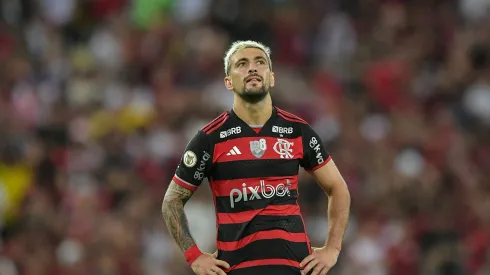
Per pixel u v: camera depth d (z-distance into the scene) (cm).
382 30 6700
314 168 2405
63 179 5112
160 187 5144
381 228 4919
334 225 2394
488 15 6738
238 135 2341
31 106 5697
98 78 6053
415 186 5150
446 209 5097
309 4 6856
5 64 6003
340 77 6359
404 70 6312
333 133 5616
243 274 2302
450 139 5616
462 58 6366
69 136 5500
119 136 5444
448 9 6888
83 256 4616
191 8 6612
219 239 2339
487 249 4844
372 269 4738
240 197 2320
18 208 4862
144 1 6600
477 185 5366
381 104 6119
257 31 6544
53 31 6519
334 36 6631
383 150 5412
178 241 2361
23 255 4588
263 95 2344
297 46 6550
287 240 2314
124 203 4975
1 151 5069
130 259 4650
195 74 6056
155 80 6069
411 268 4794
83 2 6700
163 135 5478
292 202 2341
